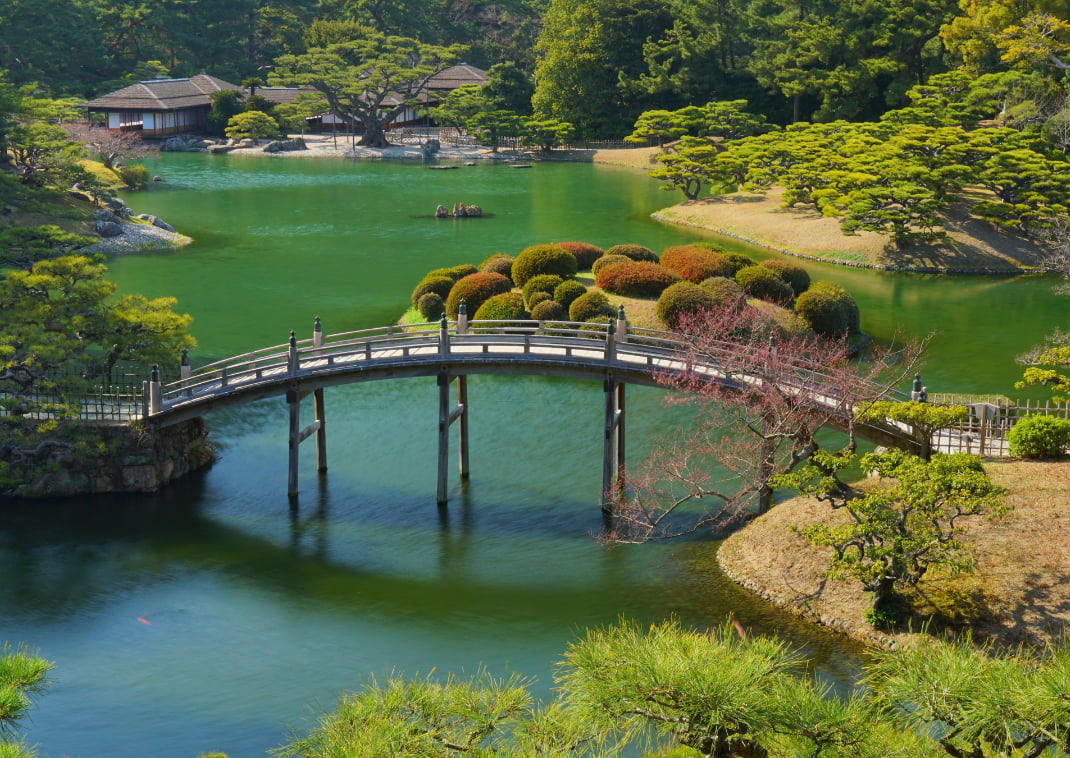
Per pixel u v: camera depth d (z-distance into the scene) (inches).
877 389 1453.0
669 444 1578.5
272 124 5137.8
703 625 1091.3
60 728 931.3
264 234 3198.8
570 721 482.0
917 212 2977.4
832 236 2979.8
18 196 2992.1
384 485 1469.0
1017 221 2898.6
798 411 1283.2
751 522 1279.5
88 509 1389.0
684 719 445.7
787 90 4328.3
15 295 1535.4
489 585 1195.9
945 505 1160.2
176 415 1432.1
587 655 464.1
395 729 477.4
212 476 1498.5
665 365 1424.7
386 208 3661.4
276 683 1005.2
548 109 5103.3
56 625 1108.5
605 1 4997.5
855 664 1003.3
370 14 6151.6
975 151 2972.4
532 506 1400.1
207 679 1012.5
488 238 3147.1
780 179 3358.8
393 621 1122.0
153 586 1193.4
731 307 1710.1
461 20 6579.7
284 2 6210.6
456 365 1411.2
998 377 1895.9
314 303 2406.5
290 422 1417.3
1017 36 3540.8
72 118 4052.7
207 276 2667.3
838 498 1237.7
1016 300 2468.0
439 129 5689.0
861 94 4311.0
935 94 3727.9
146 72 5556.1
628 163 4773.6
